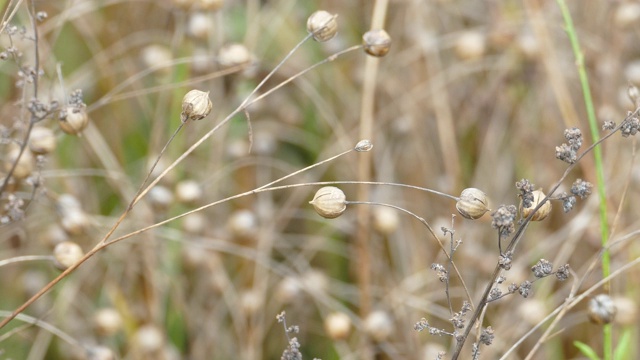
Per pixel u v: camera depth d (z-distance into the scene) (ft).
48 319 2.59
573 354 2.68
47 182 2.66
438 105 2.85
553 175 2.85
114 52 2.83
